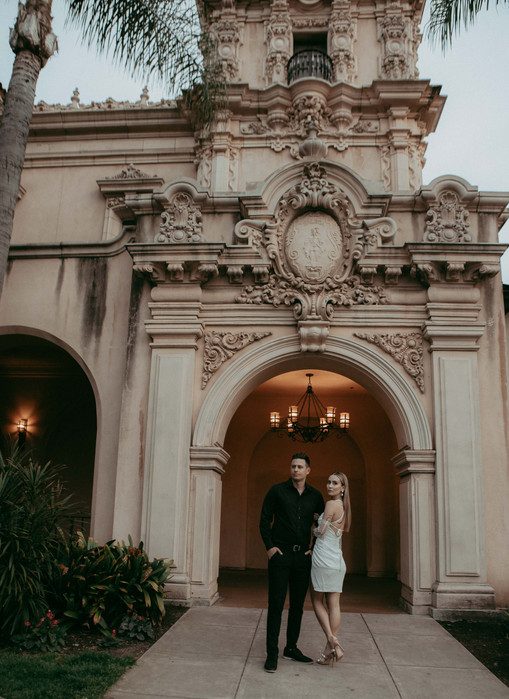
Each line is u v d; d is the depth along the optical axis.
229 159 14.41
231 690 4.85
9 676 4.89
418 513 7.80
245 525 12.96
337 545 5.55
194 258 8.51
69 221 14.70
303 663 5.51
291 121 14.61
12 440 14.88
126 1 8.53
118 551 7.12
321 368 8.99
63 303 9.39
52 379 15.12
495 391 8.20
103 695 4.68
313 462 13.47
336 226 8.64
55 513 6.68
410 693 4.87
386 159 14.27
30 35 7.88
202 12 13.30
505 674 5.39
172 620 6.93
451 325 8.31
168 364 8.46
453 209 8.62
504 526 7.77
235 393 8.44
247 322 8.62
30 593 6.12
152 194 9.05
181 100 12.48
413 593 7.59
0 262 7.16
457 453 7.89
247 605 7.94
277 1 15.48
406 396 8.23
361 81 15.07
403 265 8.42
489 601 7.35
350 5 15.50
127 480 8.27
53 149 15.21
